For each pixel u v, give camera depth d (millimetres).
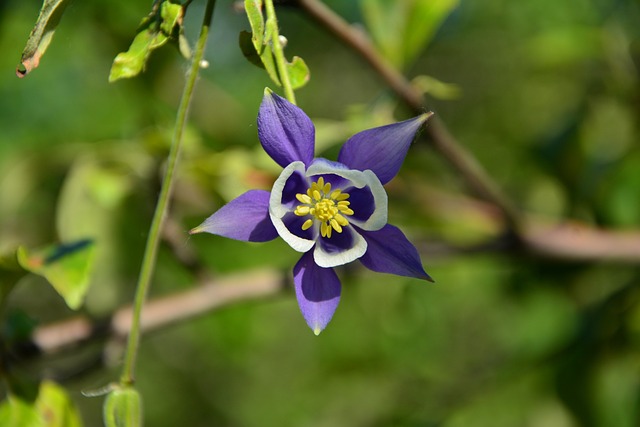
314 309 520
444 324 991
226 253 802
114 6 738
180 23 519
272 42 516
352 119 662
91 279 697
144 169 686
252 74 1031
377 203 514
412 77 1250
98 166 690
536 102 1087
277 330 1067
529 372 783
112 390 520
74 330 625
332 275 523
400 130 515
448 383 992
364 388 1048
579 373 752
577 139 769
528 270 812
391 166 516
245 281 655
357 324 976
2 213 743
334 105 1305
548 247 703
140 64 517
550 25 1018
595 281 793
